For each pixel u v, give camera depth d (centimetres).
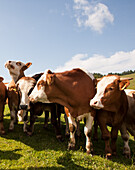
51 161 426
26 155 451
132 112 544
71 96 487
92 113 500
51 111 625
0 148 493
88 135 501
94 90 509
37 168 383
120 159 485
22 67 705
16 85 621
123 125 539
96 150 541
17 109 651
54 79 482
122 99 493
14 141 557
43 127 769
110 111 490
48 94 487
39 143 552
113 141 511
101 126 502
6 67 674
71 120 525
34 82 610
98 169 405
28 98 548
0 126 621
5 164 398
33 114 635
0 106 621
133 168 425
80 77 508
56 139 614
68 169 394
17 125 774
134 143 652
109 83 457
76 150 521
